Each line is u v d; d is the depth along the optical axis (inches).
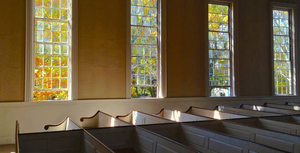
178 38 360.2
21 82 287.1
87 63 313.7
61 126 236.7
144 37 348.2
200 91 369.1
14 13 287.9
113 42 326.6
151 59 350.3
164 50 350.3
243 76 391.5
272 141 169.6
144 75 345.7
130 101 327.3
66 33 312.7
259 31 405.1
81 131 186.5
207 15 377.1
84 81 311.6
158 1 356.2
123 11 333.4
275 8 419.8
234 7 388.5
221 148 159.2
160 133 201.9
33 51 296.7
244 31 395.2
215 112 283.1
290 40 426.0
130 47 334.0
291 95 419.8
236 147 147.9
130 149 193.5
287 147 159.9
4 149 255.1
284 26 423.8
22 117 281.6
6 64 282.8
